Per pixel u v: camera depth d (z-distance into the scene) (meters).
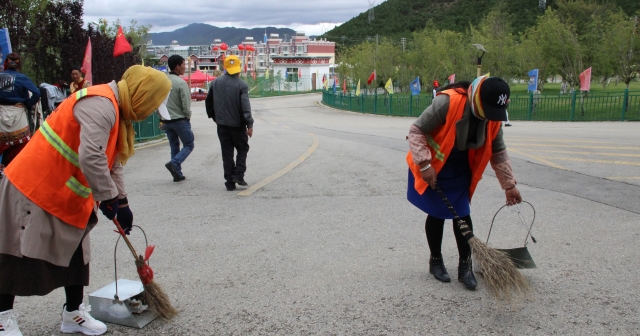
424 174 3.53
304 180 7.84
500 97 3.23
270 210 6.09
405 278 3.97
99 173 2.75
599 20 29.45
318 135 15.73
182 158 7.82
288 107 43.53
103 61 13.34
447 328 3.18
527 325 3.20
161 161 9.89
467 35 39.72
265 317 3.36
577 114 24.11
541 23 30.11
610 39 27.81
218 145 12.48
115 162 3.16
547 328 3.16
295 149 11.44
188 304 3.56
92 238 5.08
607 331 3.10
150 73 3.01
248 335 3.13
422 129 3.54
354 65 48.97
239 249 4.70
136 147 12.17
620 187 6.85
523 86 56.59
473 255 3.56
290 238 5.00
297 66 72.88
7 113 6.59
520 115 25.06
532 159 9.29
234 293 3.73
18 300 3.64
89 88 2.90
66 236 2.86
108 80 13.50
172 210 6.13
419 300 3.58
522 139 13.06
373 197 6.66
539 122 23.25
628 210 5.73
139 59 17.81
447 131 3.48
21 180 2.77
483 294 3.67
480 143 3.50
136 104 3.00
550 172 8.00
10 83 6.61
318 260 4.39
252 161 9.72
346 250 4.63
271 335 3.12
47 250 2.82
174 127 7.75
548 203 6.13
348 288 3.80
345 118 30.11
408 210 5.97
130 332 3.17
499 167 3.75
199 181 7.84
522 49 31.36
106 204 2.89
